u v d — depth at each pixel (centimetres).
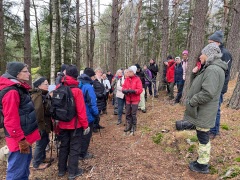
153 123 601
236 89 578
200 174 338
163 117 636
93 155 446
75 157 359
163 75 1046
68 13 1828
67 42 1816
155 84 1002
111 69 1234
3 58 964
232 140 413
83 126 354
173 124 554
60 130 356
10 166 283
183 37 2472
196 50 660
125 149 464
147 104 884
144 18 2386
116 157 428
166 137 473
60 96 331
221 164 350
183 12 2286
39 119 368
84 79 421
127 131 575
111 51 1230
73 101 340
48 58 1691
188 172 348
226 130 463
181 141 443
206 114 313
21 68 279
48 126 387
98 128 602
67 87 340
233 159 353
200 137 333
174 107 716
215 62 307
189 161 378
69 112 336
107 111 882
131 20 2600
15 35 1343
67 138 362
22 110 281
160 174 353
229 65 402
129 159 413
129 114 575
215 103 313
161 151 436
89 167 394
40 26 2430
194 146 411
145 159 407
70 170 358
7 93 260
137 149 457
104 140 539
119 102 672
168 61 912
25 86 284
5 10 1251
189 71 684
